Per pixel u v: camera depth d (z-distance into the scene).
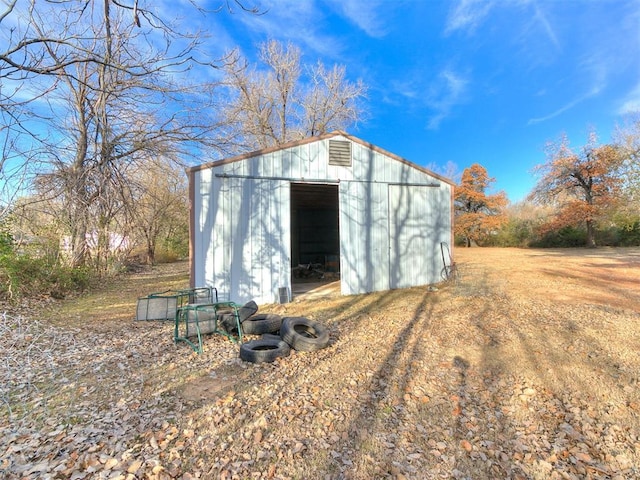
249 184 7.04
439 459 2.23
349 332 5.04
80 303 7.52
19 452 2.21
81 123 9.65
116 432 2.47
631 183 13.95
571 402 2.91
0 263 6.78
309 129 20.70
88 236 10.12
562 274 10.45
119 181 9.92
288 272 7.37
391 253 8.60
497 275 10.52
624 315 5.42
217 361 3.95
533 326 4.98
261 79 19.27
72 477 1.99
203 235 6.68
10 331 5.01
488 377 3.41
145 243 17.94
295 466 2.16
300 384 3.33
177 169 11.36
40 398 3.03
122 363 3.89
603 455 2.25
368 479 2.04
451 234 9.47
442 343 4.41
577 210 21.30
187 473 2.06
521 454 2.28
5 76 4.25
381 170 8.46
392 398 3.04
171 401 2.99
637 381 3.21
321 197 12.02
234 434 2.49
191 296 6.46
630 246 22.95
